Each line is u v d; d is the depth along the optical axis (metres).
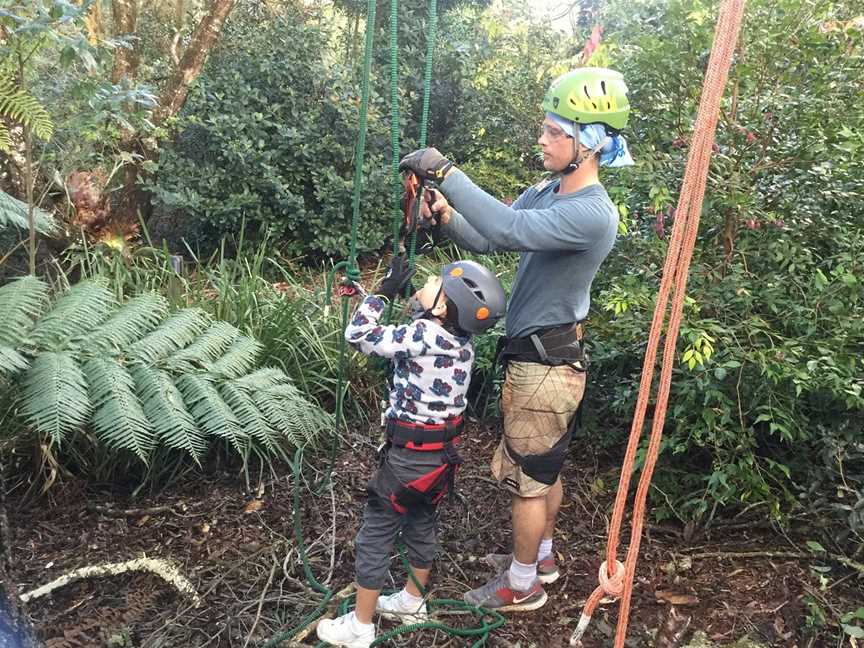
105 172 4.99
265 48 6.46
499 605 2.65
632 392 3.34
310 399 3.83
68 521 3.00
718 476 2.94
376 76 6.95
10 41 2.86
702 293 3.16
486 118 7.07
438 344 2.16
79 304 3.18
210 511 3.15
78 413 2.70
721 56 1.32
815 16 3.22
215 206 5.96
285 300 4.18
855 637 2.53
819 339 3.09
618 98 2.21
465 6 7.87
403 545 2.64
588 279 2.33
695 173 1.37
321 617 2.56
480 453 3.79
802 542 3.09
